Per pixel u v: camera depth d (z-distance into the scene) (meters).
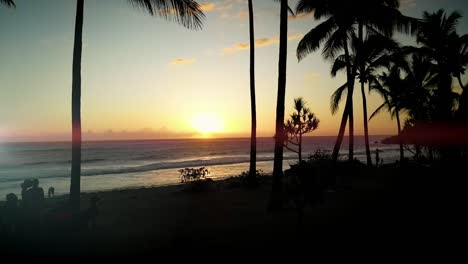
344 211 8.74
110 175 31.09
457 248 5.52
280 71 9.48
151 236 6.54
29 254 5.27
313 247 5.69
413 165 17.98
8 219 6.01
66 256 5.25
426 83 23.08
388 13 14.11
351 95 14.63
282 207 9.00
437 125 13.10
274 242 6.01
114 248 5.69
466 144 12.27
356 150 75.69
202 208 10.07
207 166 39.81
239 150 84.50
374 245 5.77
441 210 8.60
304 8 15.25
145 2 7.15
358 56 15.49
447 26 20.88
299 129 16.66
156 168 37.38
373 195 11.34
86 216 6.57
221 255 5.33
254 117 15.20
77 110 7.15
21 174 33.31
